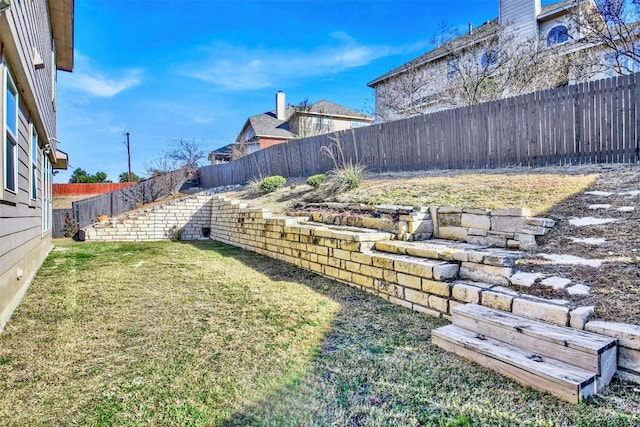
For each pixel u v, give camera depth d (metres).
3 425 2.05
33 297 4.72
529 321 2.77
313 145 12.30
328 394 2.35
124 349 3.07
